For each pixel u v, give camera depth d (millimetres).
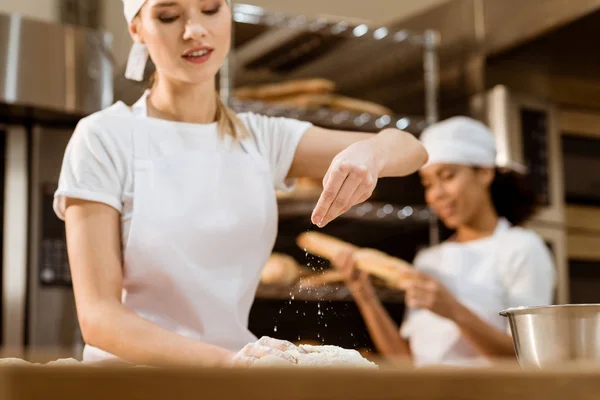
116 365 271
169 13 1082
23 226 2250
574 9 2332
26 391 251
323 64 2838
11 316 2209
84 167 1077
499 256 2365
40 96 2186
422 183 2801
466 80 2816
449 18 2867
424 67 2881
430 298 2240
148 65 1172
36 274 2238
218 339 1128
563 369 295
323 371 266
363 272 2436
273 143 1237
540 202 2662
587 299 2762
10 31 2166
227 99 2432
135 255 1100
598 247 2820
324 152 1211
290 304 997
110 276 1021
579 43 2525
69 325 2260
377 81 2938
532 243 2340
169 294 1113
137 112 1177
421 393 273
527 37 2527
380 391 267
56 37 2221
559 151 2770
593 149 2867
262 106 2518
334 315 980
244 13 2553
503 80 2787
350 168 875
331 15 3025
